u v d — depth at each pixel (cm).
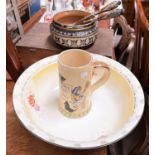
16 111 45
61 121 48
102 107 51
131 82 54
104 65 49
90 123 47
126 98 51
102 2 111
